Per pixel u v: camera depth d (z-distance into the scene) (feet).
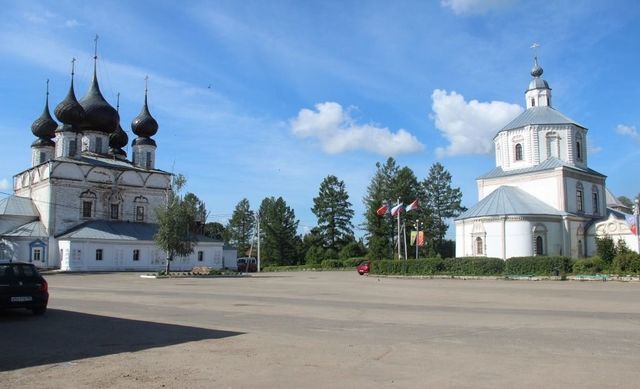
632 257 128.77
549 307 65.87
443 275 151.84
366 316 56.90
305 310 63.46
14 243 208.85
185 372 30.32
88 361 33.50
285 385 27.30
